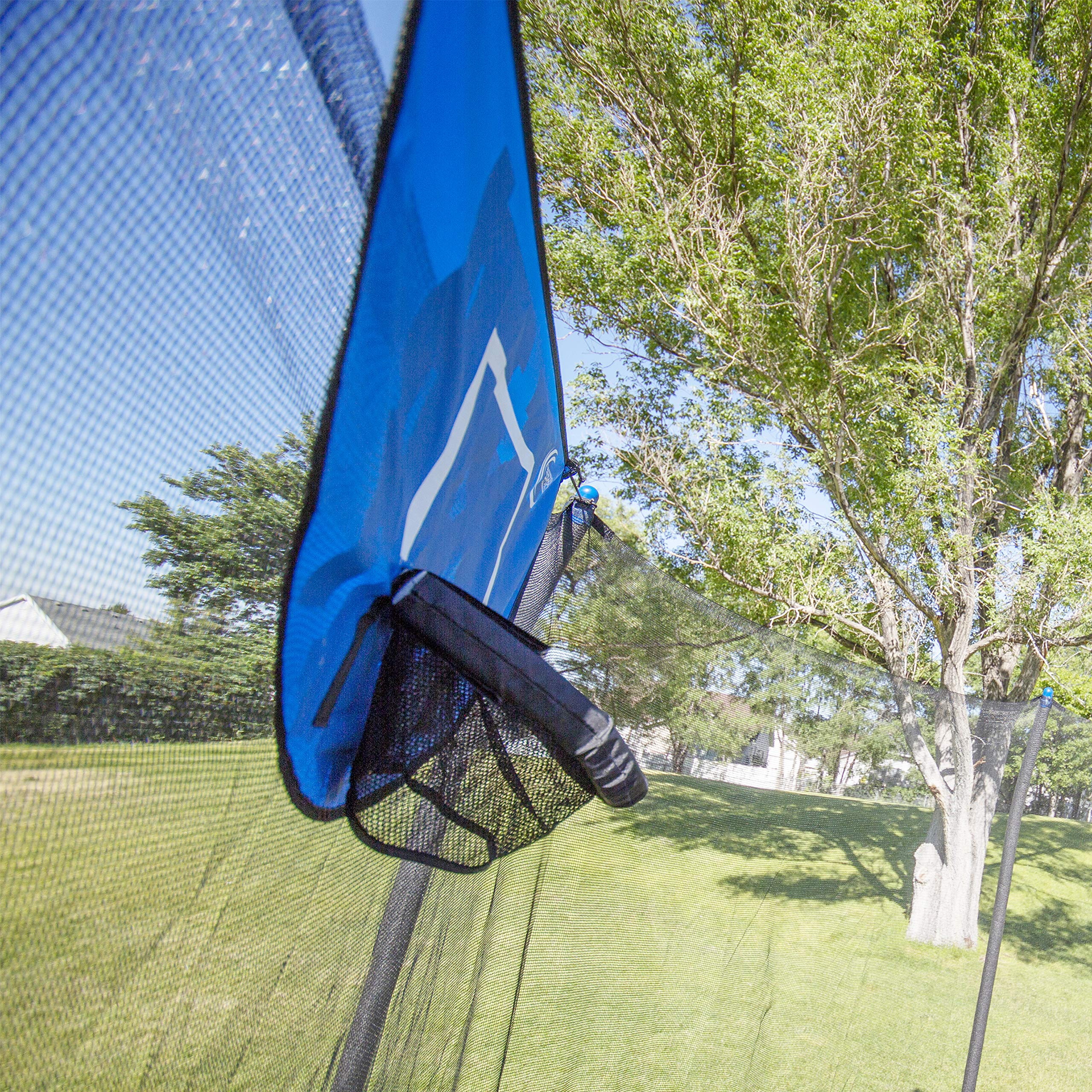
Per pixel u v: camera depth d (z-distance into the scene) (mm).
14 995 535
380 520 863
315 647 797
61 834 548
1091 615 6832
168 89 480
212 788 680
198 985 690
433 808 926
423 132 758
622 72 8805
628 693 2469
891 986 2713
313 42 582
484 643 869
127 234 475
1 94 388
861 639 8695
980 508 7562
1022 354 7809
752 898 2609
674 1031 2520
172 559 582
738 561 8016
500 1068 2139
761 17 8133
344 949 979
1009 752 3229
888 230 7395
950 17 7738
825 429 7062
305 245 638
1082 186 7367
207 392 572
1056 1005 3371
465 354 1106
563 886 2514
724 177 8570
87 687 548
